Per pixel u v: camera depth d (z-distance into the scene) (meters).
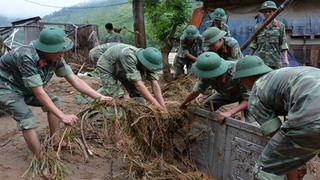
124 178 3.29
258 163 2.52
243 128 3.06
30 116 3.25
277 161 2.39
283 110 2.48
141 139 3.54
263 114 2.48
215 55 3.35
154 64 3.69
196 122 3.68
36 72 3.05
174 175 3.30
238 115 5.36
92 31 14.10
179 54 7.12
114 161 3.72
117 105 3.41
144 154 3.54
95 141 4.09
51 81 7.79
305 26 8.80
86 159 3.65
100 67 4.21
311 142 2.21
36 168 2.88
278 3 9.11
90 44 13.99
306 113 2.14
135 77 3.68
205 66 3.29
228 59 4.55
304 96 2.19
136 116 3.42
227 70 3.42
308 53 8.88
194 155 3.70
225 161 3.30
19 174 3.29
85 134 4.17
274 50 5.79
